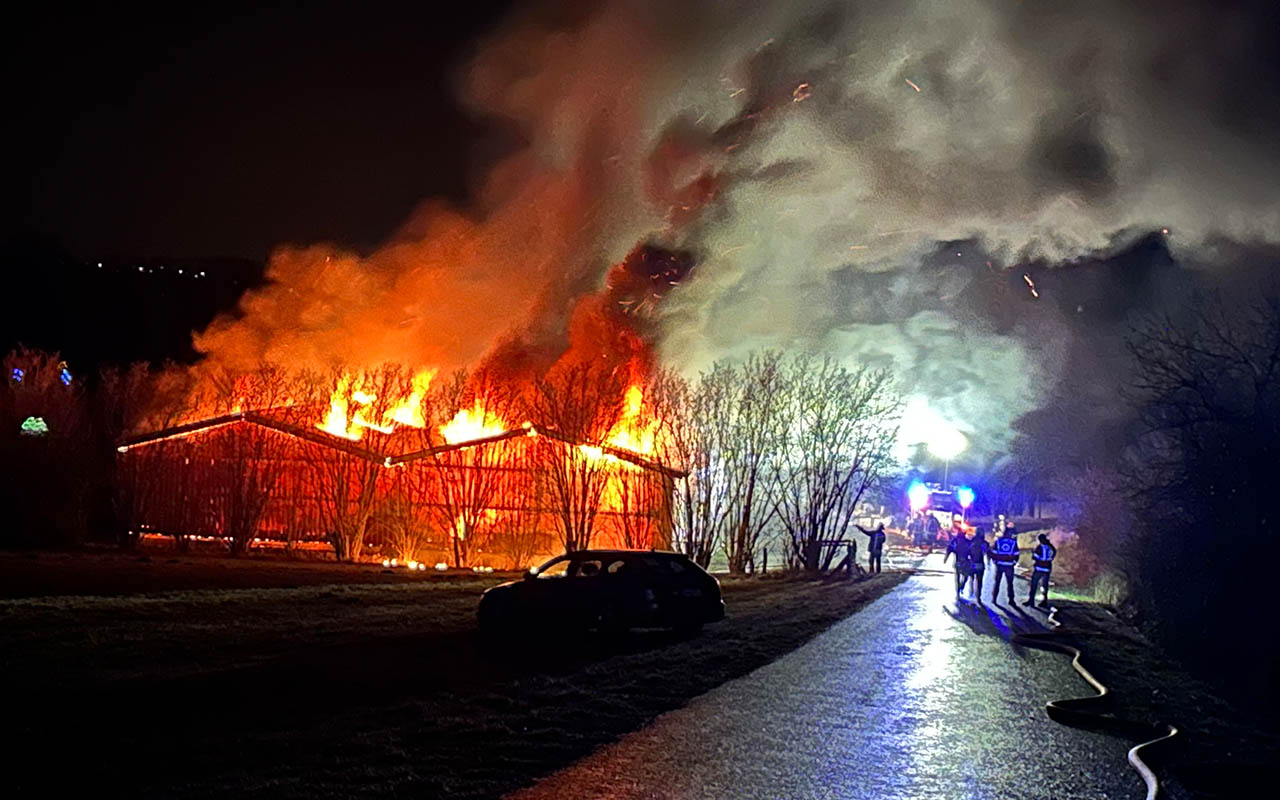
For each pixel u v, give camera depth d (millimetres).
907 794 8742
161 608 18828
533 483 33062
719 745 10281
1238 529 19359
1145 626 21797
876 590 30141
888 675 14930
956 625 21625
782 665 15633
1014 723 11922
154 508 33094
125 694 11570
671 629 19922
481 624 18312
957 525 29188
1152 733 11695
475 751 9672
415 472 33375
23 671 12703
